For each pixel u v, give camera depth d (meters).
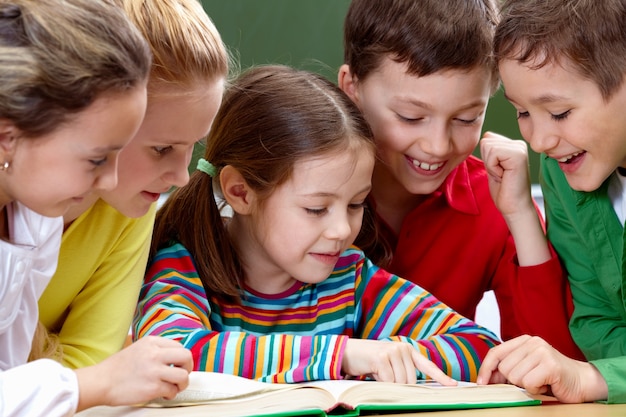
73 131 1.04
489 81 1.78
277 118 1.62
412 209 2.02
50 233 1.29
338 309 1.73
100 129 1.05
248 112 1.66
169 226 1.76
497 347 1.47
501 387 1.40
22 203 1.13
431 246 1.99
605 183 1.72
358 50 1.84
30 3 1.04
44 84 1.01
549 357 1.42
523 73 1.51
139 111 1.08
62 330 1.58
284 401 1.21
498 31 1.55
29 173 1.07
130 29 1.08
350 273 1.76
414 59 1.71
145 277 1.71
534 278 1.84
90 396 1.16
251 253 1.71
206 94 1.33
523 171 1.86
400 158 1.83
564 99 1.49
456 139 1.80
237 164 1.67
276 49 2.87
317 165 1.58
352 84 1.92
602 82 1.47
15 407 1.06
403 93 1.75
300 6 2.87
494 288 2.04
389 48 1.74
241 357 1.47
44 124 1.03
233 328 1.70
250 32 2.85
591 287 1.79
